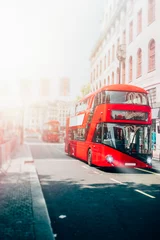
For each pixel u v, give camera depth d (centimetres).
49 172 1212
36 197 684
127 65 2952
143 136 1291
